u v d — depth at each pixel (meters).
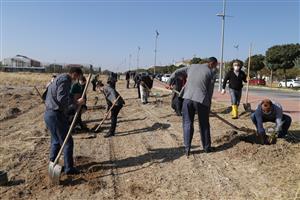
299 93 36.75
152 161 8.23
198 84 8.33
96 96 28.31
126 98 25.69
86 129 11.94
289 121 9.22
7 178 7.11
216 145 9.20
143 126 12.77
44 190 6.71
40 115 17.06
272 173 7.05
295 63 62.16
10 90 34.94
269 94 32.56
